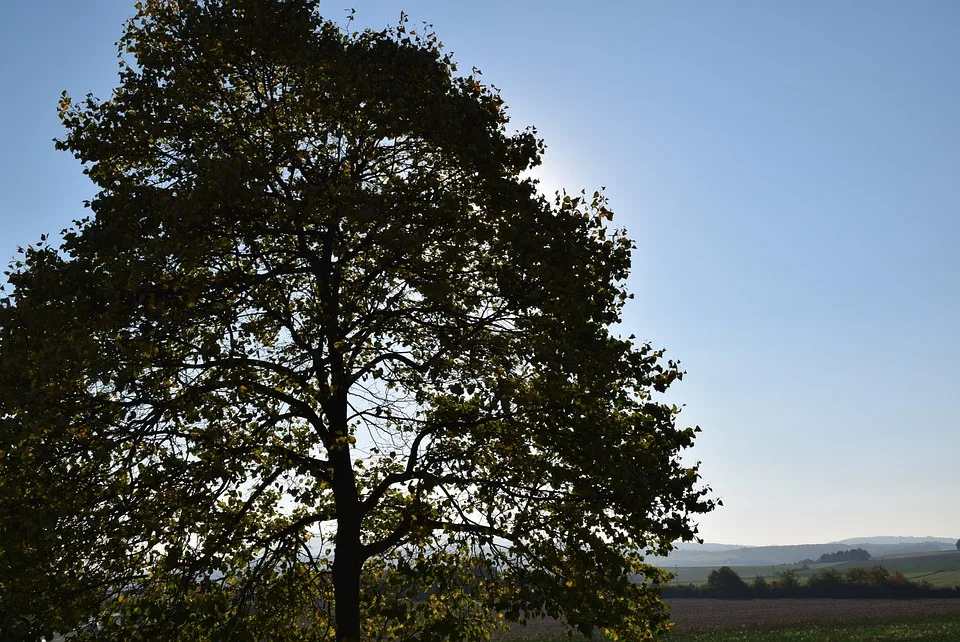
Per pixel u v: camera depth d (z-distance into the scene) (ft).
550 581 43.06
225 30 47.73
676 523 44.57
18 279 40.96
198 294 43.50
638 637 48.11
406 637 48.26
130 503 42.19
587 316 45.85
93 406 43.14
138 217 43.78
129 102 47.37
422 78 50.62
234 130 50.98
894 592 319.68
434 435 50.03
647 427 48.85
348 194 44.70
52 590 40.57
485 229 47.52
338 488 49.78
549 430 45.98
